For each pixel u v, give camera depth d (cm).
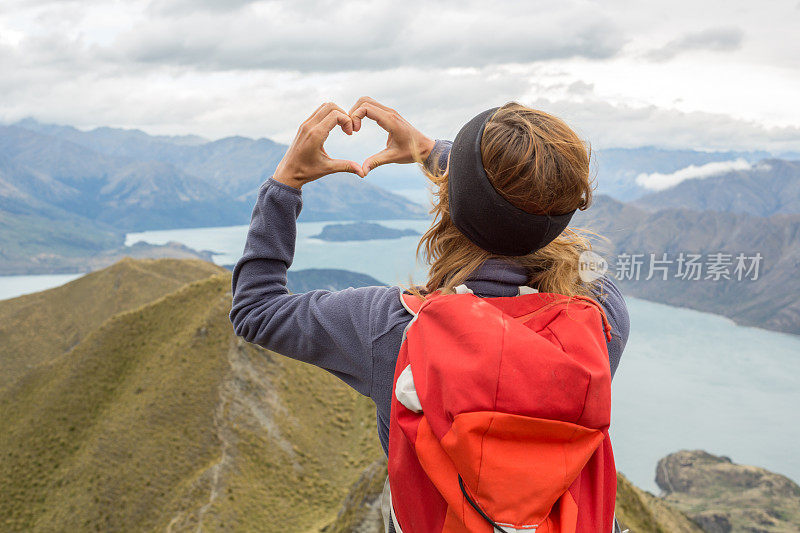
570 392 128
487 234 148
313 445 5962
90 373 7069
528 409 126
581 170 142
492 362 128
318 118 176
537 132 138
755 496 9700
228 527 4766
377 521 2331
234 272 183
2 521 5516
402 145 186
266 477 5475
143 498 5319
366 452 5891
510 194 138
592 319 152
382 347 156
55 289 15412
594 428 133
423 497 140
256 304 176
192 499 5112
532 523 125
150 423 5991
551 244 166
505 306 151
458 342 136
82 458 5872
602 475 146
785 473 13600
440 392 132
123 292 14312
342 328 163
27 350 13562
